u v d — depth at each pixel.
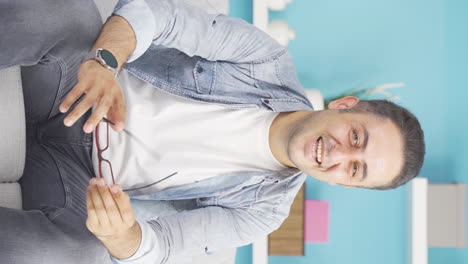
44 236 1.08
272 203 1.41
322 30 2.31
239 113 1.33
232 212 1.38
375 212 2.23
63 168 1.27
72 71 1.18
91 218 0.94
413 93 2.28
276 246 2.11
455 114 2.27
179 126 1.29
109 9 1.58
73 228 1.16
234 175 1.32
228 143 1.31
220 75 1.35
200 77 1.33
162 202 1.43
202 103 1.32
